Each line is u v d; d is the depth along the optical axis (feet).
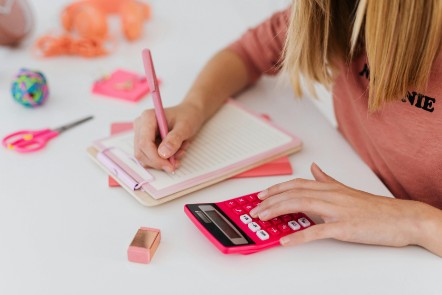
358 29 2.39
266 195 2.32
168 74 3.47
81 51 3.63
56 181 2.49
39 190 2.43
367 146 3.00
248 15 4.74
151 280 1.99
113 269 2.03
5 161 2.62
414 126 2.58
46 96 3.09
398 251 2.16
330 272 2.06
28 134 2.76
